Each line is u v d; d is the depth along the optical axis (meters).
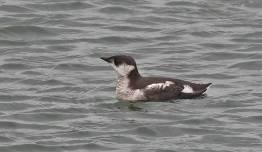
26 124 22.27
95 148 20.64
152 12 32.84
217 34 30.81
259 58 28.38
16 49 29.12
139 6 33.38
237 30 31.20
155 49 29.45
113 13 32.81
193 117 22.55
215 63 28.08
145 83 23.95
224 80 26.20
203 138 21.28
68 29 31.03
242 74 26.88
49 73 26.72
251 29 31.23
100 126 21.98
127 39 30.33
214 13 32.84
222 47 29.58
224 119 22.52
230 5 33.53
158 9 33.12
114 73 26.81
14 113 23.06
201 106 23.42
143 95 23.83
